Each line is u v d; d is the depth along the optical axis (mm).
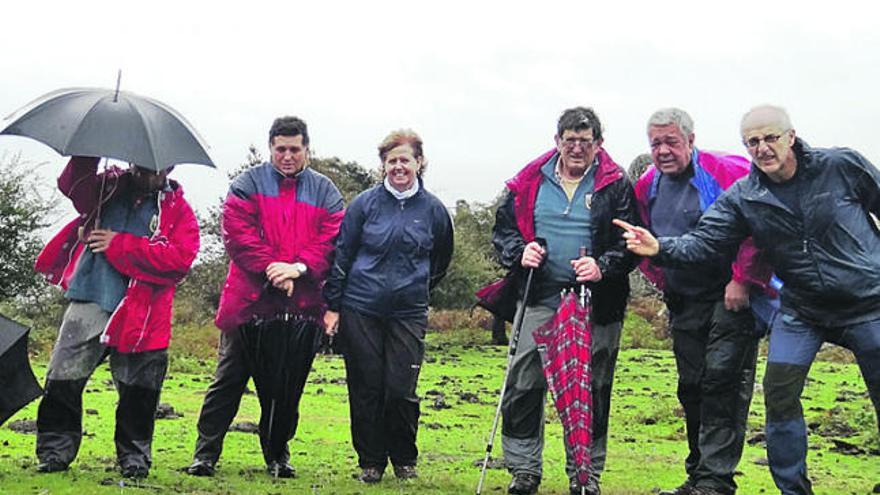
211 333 28578
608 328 7969
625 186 7977
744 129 6930
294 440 11109
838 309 6883
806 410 16797
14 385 7223
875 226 6992
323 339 8703
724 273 7844
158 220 7777
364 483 8258
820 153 6895
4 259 27625
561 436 12867
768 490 8883
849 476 10312
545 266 7977
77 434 7773
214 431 8328
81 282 7680
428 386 20062
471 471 9391
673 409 16484
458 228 43938
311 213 8352
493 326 37375
